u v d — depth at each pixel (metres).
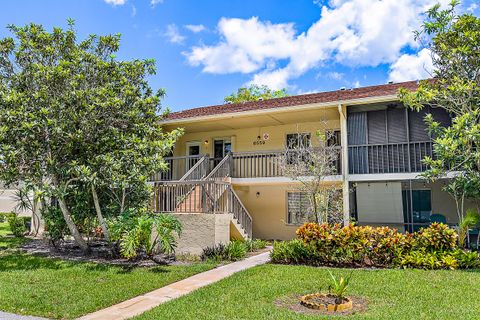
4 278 9.12
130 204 12.51
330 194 13.67
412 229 13.41
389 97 12.78
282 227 17.05
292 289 7.92
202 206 12.29
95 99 11.36
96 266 10.45
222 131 18.62
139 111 12.58
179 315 6.35
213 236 11.80
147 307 7.01
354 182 14.42
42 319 6.42
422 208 14.08
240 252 11.74
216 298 7.34
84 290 8.05
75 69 12.20
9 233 19.33
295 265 10.59
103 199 12.89
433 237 10.05
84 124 11.38
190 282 8.84
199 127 18.00
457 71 10.90
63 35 12.55
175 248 12.21
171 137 12.57
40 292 7.89
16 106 10.93
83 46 12.84
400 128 13.60
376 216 14.08
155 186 13.07
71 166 11.23
